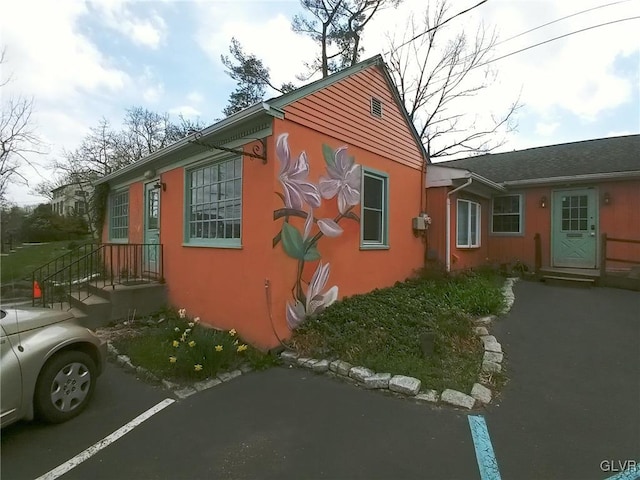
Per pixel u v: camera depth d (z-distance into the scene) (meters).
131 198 8.44
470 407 3.16
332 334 4.69
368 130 6.52
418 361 4.00
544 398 3.35
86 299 5.98
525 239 10.12
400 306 5.58
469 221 9.41
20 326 2.79
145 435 2.75
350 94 6.07
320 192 5.35
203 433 2.78
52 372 2.88
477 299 6.04
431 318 5.13
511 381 3.72
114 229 9.65
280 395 3.47
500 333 5.06
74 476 2.26
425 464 2.38
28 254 13.79
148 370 3.95
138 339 4.96
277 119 4.61
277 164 4.62
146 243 7.64
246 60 16.73
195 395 3.48
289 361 4.34
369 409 3.17
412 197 8.01
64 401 2.96
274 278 4.59
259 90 17.41
